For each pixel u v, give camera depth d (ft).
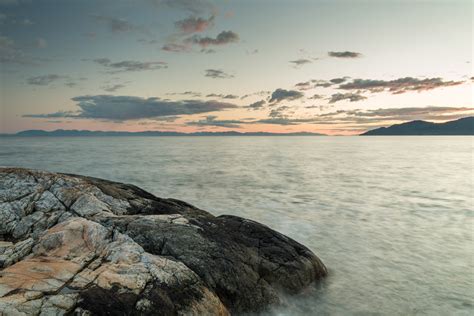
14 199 40.14
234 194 106.93
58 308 20.35
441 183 131.54
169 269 26.58
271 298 32.94
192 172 163.63
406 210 85.92
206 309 25.21
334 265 49.60
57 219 38.17
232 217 44.50
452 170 179.11
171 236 33.78
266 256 37.17
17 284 21.99
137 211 43.57
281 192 110.83
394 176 152.35
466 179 142.82
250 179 140.46
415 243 60.34
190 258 31.35
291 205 91.20
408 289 42.16
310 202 95.20
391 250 56.54
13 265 25.03
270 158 268.62
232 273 31.76
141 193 52.85
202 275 30.04
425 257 53.52
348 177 148.66
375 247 57.93
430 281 44.65
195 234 35.04
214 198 100.37
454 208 88.22
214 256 32.48
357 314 35.88
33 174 45.06
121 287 23.29
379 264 50.31
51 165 184.34
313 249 56.65
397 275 46.39
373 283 43.60
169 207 46.14
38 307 20.03
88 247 28.45
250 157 279.28
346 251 55.83
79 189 43.86
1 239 35.55
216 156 288.51
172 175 151.23
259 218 76.95
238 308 30.63
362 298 39.40
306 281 38.17
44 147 410.93
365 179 142.20
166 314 22.88
